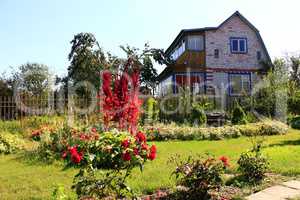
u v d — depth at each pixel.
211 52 31.36
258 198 5.67
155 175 7.36
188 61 31.00
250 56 31.84
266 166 7.10
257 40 32.06
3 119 17.94
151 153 5.38
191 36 31.36
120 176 5.71
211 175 5.77
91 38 32.59
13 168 8.89
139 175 7.39
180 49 33.50
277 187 6.32
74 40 33.44
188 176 5.76
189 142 14.13
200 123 18.52
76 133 11.03
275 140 13.77
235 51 31.70
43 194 6.29
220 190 6.14
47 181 7.29
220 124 19.86
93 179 5.20
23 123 16.97
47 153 10.08
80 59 32.09
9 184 7.14
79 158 5.17
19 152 11.80
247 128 16.55
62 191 5.59
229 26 31.78
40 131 14.21
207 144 13.21
